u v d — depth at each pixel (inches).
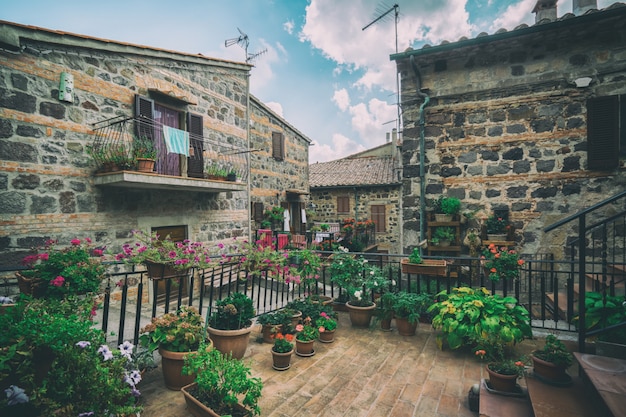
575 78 224.4
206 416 93.0
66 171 197.5
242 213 345.7
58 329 77.1
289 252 210.1
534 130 235.0
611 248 218.8
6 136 174.2
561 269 228.1
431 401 114.3
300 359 147.6
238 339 135.9
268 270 189.6
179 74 275.7
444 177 257.1
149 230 245.1
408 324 175.3
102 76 217.6
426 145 261.7
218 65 312.0
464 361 146.5
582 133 224.8
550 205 231.9
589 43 221.9
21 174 179.3
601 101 219.1
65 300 110.1
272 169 458.6
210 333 135.8
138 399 106.5
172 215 265.6
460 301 157.8
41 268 123.4
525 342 161.9
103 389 77.5
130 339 149.7
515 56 237.3
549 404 92.4
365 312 189.0
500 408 99.0
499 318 143.1
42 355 77.7
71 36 197.0
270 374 132.0
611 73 218.4
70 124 199.6
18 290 175.3
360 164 716.0
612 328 115.3
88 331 86.0
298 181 529.7
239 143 342.6
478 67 246.1
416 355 152.9
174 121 276.1
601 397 82.1
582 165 225.0
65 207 196.7
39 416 70.0
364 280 204.5
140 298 126.1
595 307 129.1
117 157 210.2
